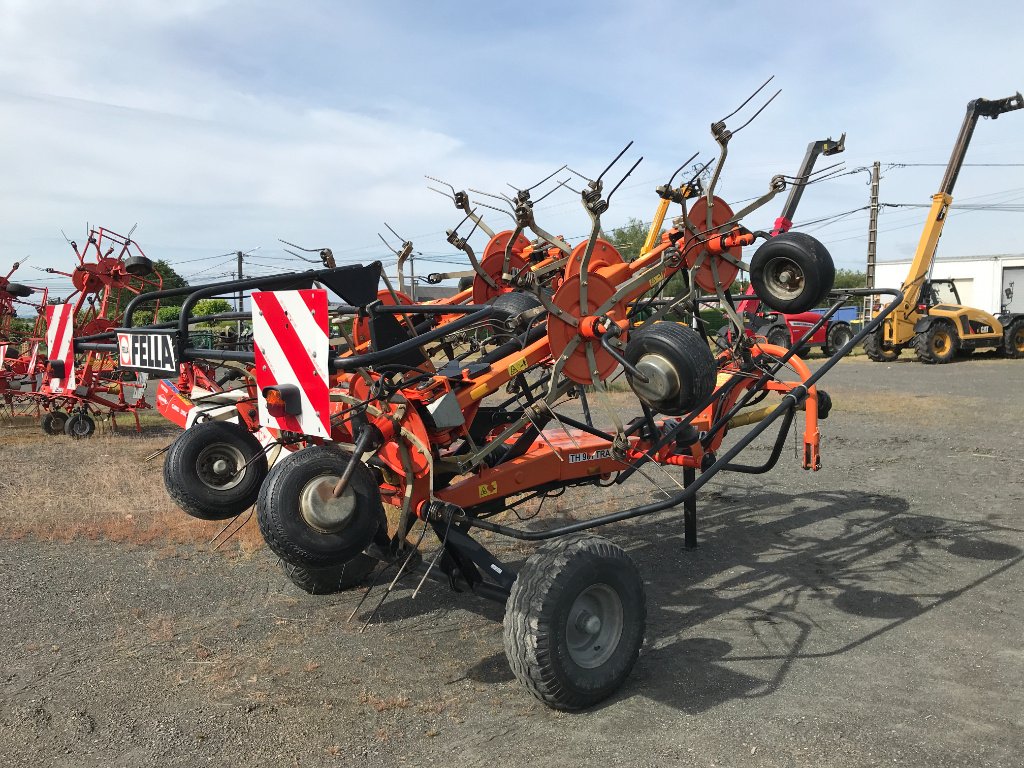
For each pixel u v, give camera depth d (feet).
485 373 12.55
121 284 35.76
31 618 15.24
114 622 15.05
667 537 20.59
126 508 23.57
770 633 14.26
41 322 42.14
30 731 11.02
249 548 19.44
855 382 56.59
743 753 10.14
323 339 10.41
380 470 14.11
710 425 18.31
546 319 12.74
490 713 11.43
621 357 12.13
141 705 11.76
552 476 14.71
